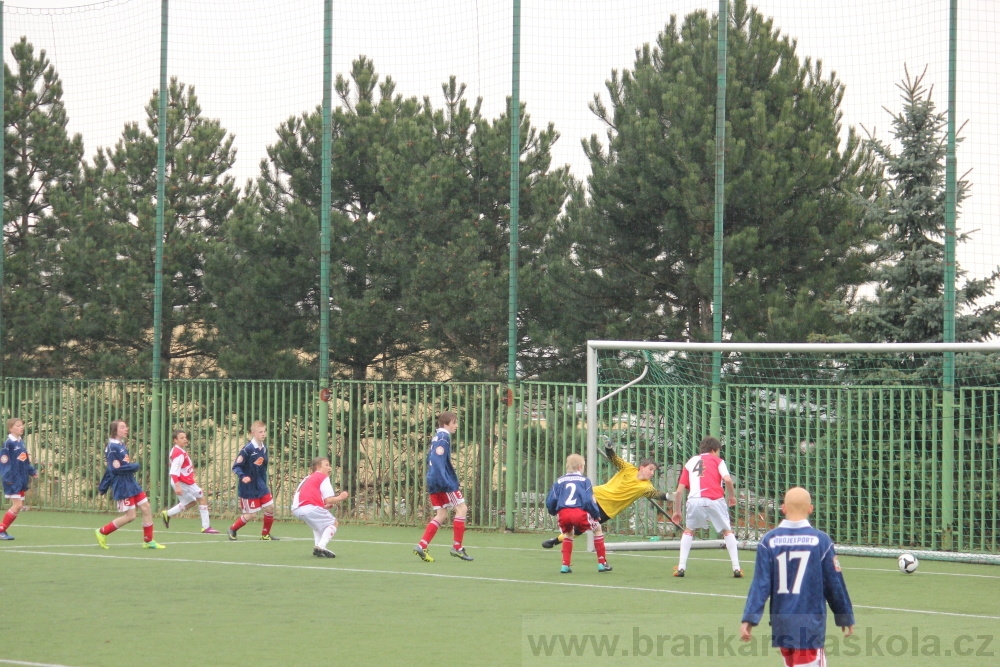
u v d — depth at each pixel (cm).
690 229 3909
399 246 4156
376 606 2102
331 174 4128
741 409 3419
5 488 3275
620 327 3909
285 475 3916
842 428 3347
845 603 1341
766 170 3731
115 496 3027
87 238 4475
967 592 2364
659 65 4191
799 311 3606
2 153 4278
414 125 4172
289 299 4272
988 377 3397
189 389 4066
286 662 1600
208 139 4712
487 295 4016
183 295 4506
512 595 2244
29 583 2395
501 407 3591
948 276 3047
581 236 4028
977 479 3173
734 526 3347
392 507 3753
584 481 2622
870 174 3966
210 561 2789
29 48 4956
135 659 1617
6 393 4312
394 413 3900
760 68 3975
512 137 3516
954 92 3094
